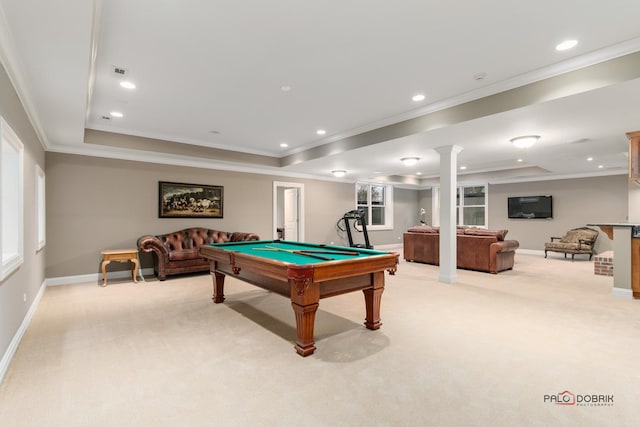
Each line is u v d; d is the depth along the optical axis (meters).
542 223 8.86
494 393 1.94
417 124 4.24
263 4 2.12
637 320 3.27
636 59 2.58
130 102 3.90
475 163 7.19
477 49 2.71
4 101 2.28
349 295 4.35
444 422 1.67
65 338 2.81
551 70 2.99
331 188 9.00
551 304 3.87
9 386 2.03
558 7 2.15
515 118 3.59
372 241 10.11
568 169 7.70
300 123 4.80
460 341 2.74
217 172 6.72
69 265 5.08
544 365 2.30
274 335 2.91
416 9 2.18
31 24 1.91
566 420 1.68
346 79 3.29
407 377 2.14
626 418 1.70
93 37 2.19
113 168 5.48
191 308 3.74
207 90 3.55
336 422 1.67
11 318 2.52
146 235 5.64
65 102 3.16
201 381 2.09
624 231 4.19
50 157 4.93
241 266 3.11
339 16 2.26
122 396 1.92
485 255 5.93
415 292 4.46
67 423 1.67
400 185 10.95
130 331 2.99
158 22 2.30
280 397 1.91
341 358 2.43
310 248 3.94
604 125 3.86
